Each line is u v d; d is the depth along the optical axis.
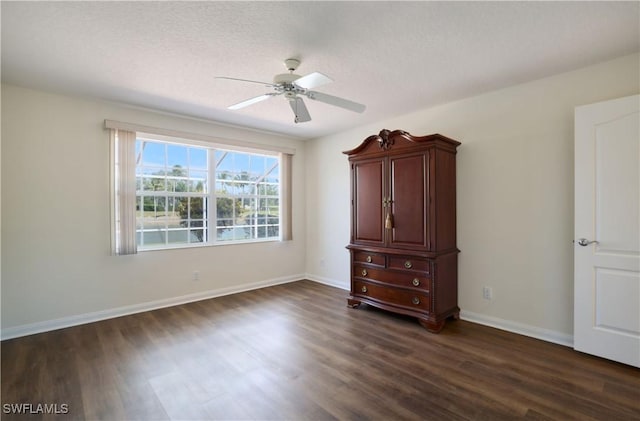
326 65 2.51
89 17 1.86
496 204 3.09
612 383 2.12
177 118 3.84
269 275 4.79
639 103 2.23
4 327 2.87
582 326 2.51
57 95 3.11
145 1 1.72
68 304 3.18
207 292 4.14
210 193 4.25
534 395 2.01
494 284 3.11
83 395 2.02
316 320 3.34
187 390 2.09
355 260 3.75
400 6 1.78
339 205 4.68
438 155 3.11
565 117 2.68
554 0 1.73
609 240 2.36
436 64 2.50
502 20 1.92
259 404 1.95
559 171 2.72
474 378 2.21
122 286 3.49
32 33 2.03
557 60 2.45
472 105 3.24
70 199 3.18
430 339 2.86
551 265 2.77
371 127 4.21
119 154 3.41
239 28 1.99
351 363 2.43
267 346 2.73
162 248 3.79
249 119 3.98
